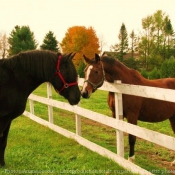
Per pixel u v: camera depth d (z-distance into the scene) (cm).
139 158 535
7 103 407
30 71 420
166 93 359
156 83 527
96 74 477
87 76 478
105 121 507
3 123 423
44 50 434
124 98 482
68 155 532
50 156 527
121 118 474
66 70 424
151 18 4525
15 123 844
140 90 412
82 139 597
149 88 393
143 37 4500
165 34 4572
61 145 598
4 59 418
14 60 415
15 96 411
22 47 4647
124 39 5778
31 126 796
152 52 4369
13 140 635
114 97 507
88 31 4416
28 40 4762
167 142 357
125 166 456
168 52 4516
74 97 430
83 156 523
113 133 762
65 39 4722
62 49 4806
